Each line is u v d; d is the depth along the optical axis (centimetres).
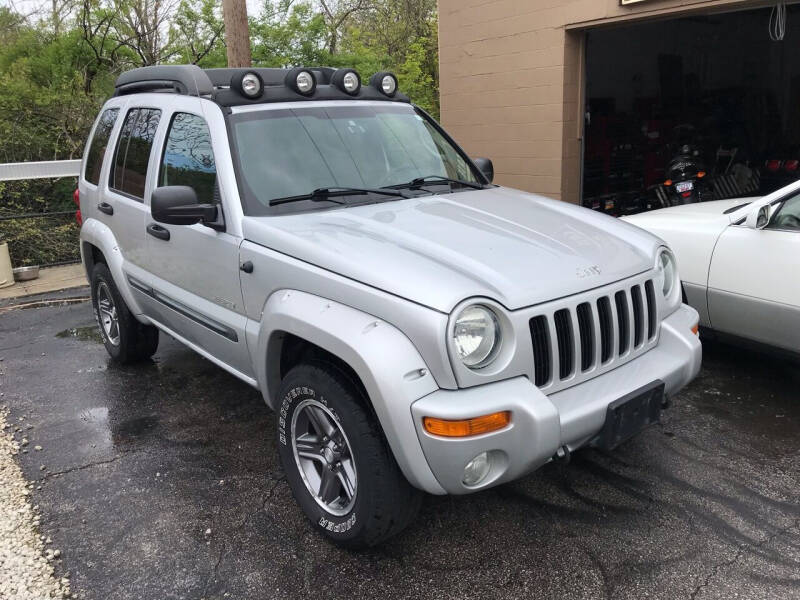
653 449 378
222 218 350
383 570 290
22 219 920
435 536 311
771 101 1064
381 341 256
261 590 281
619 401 278
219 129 363
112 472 379
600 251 315
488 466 259
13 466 389
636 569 283
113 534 322
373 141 400
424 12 2080
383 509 276
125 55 1559
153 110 441
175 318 418
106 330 547
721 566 282
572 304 279
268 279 317
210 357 398
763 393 441
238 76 374
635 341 317
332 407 282
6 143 1120
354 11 2081
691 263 455
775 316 413
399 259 278
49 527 329
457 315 247
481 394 251
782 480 343
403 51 2072
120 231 468
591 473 357
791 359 422
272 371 330
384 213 339
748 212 419
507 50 834
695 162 848
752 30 1055
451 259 283
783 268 405
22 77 1377
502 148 874
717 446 378
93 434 426
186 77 407
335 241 300
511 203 378
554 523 317
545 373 275
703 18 1075
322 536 315
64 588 285
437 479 254
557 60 782
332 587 281
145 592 282
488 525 318
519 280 274
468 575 285
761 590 268
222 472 375
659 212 514
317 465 320
